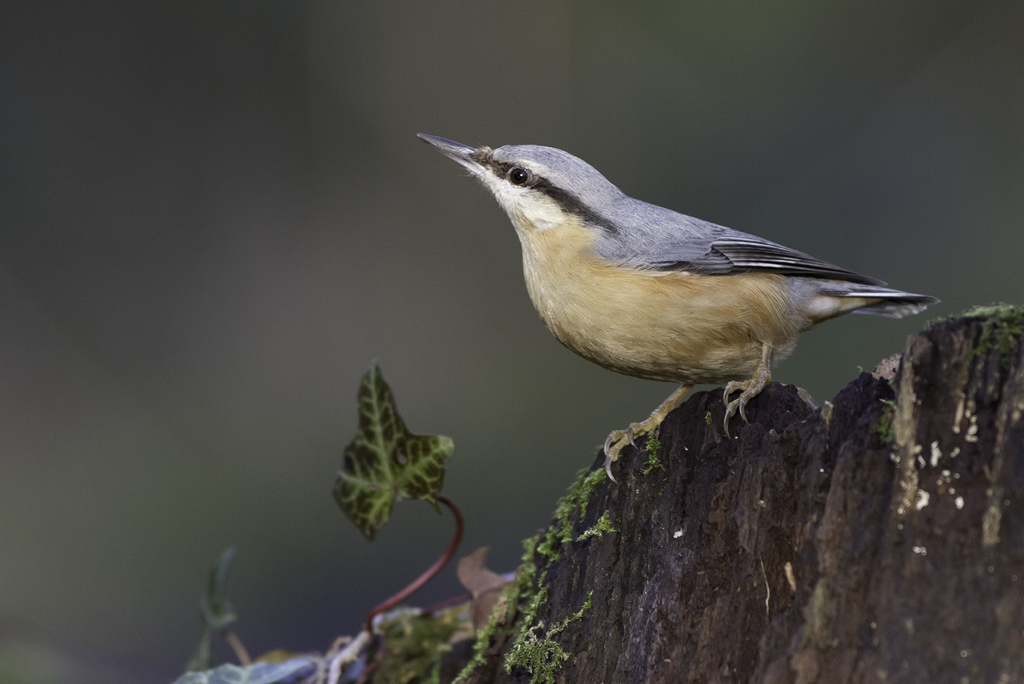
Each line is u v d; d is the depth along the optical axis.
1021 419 3.17
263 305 16.45
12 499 13.17
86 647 10.26
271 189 16.73
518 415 15.01
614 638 4.13
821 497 3.48
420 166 16.38
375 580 11.61
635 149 15.27
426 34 15.84
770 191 14.70
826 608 3.37
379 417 5.27
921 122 14.55
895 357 4.84
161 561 11.97
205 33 16.70
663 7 15.32
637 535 4.17
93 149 16.67
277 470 13.98
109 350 15.73
